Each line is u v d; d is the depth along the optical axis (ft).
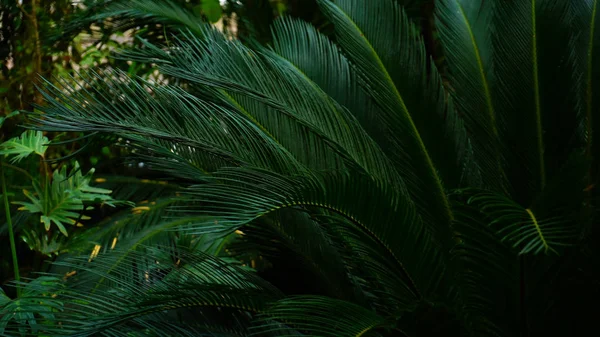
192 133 8.73
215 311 9.10
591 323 9.07
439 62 16.15
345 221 8.46
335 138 9.66
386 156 10.37
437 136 10.52
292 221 9.94
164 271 9.16
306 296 7.59
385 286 9.24
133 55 9.73
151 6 13.43
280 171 8.96
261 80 9.64
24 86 14.12
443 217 10.19
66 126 7.45
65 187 11.16
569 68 10.43
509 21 10.61
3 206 13.21
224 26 15.01
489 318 8.96
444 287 9.09
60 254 12.35
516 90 10.57
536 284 8.61
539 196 7.64
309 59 11.01
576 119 10.45
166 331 8.10
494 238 8.07
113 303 7.98
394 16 10.86
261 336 8.87
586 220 8.45
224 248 12.16
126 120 8.17
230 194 6.99
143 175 14.30
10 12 13.99
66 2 14.60
